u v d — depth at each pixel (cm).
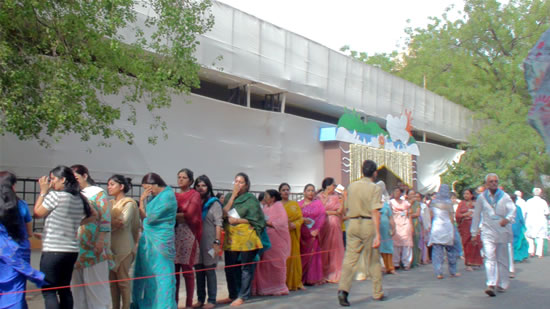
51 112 700
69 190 556
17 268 486
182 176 714
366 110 2006
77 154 1102
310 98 1709
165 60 897
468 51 3109
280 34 1585
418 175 2464
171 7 875
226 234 769
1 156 988
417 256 1273
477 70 2997
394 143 2152
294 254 882
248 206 763
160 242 656
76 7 759
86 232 593
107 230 601
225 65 1391
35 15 736
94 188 610
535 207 1555
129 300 655
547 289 886
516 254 1349
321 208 943
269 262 830
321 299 790
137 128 1218
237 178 768
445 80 3086
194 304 740
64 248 543
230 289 779
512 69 2819
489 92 2889
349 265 738
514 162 2570
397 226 1208
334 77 1827
